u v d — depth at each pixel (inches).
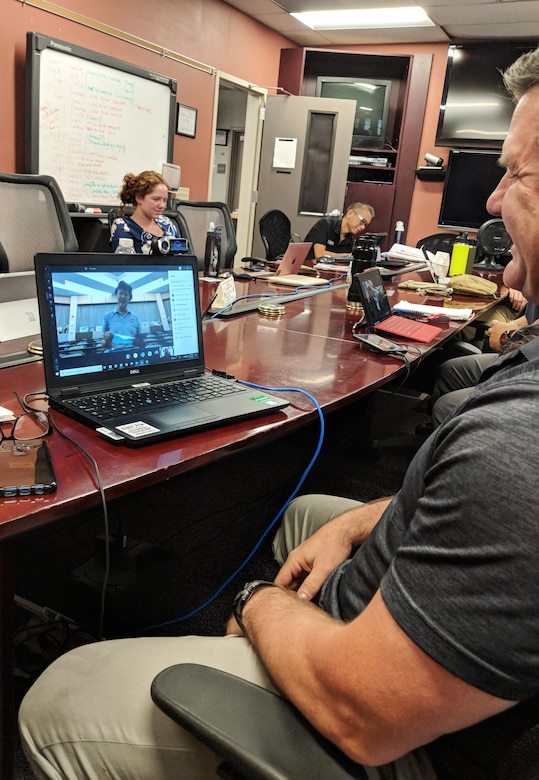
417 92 255.1
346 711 21.5
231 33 230.2
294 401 50.4
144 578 64.4
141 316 47.1
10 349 60.4
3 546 29.4
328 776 21.8
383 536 30.1
